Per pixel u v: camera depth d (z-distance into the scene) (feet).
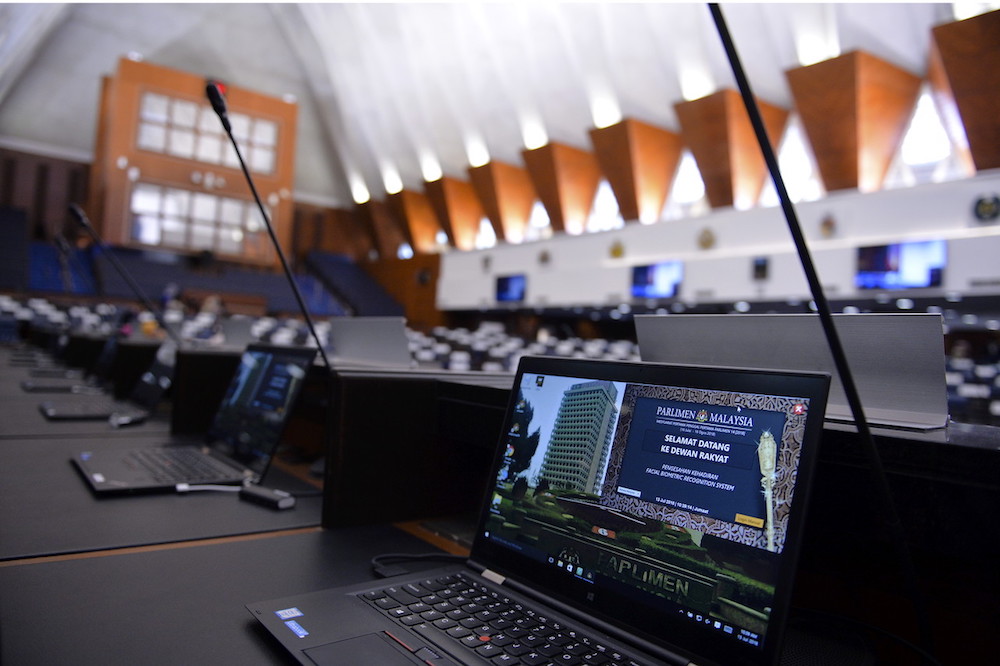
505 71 39.17
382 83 46.78
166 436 5.10
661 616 1.72
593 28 34.01
